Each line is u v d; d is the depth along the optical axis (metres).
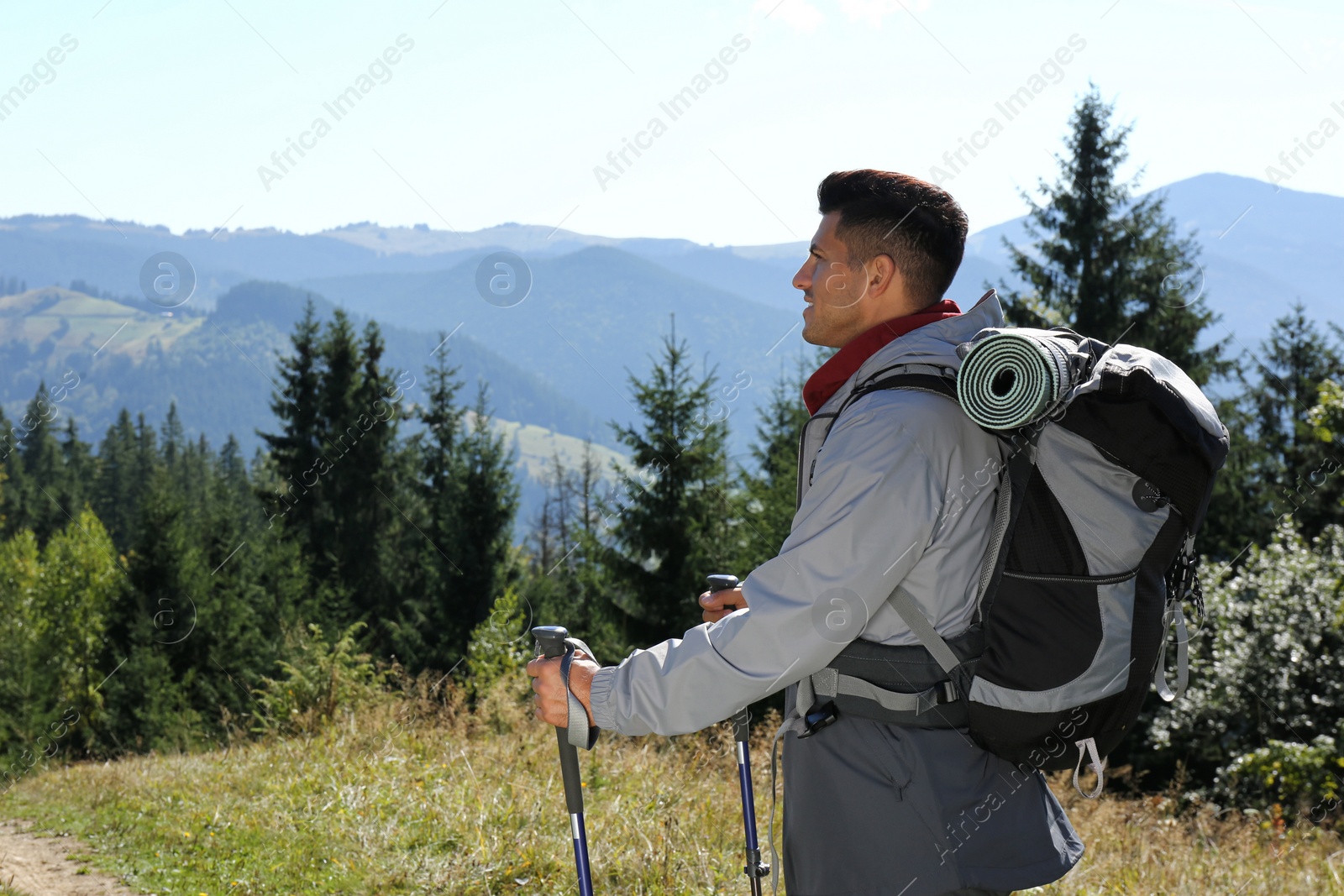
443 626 33.09
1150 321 21.33
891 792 1.60
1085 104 21.81
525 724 6.57
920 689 1.61
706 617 2.16
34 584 34.84
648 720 1.61
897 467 1.57
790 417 26.72
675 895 3.56
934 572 1.60
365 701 8.04
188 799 5.78
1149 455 1.51
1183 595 1.69
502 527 33.75
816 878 1.66
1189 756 11.52
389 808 4.92
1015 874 1.60
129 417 79.25
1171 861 4.38
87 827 5.50
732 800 4.77
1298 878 4.26
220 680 33.28
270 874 4.26
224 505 39.81
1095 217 21.64
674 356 24.19
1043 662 1.52
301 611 34.75
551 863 3.92
